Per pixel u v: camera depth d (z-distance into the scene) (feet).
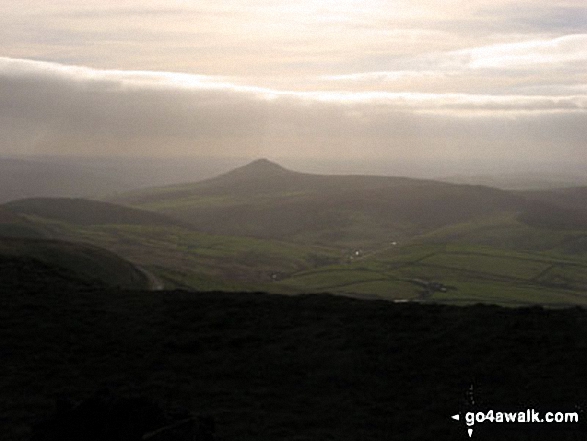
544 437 77.66
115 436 65.41
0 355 110.83
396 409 88.58
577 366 97.60
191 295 153.28
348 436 79.05
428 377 98.99
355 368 103.91
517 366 99.55
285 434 79.00
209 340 120.16
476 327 116.98
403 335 116.47
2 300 144.56
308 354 111.45
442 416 85.25
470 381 96.17
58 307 141.08
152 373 104.73
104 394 71.46
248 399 92.73
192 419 66.44
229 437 77.20
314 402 91.66
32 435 67.97
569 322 116.98
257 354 112.68
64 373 103.35
